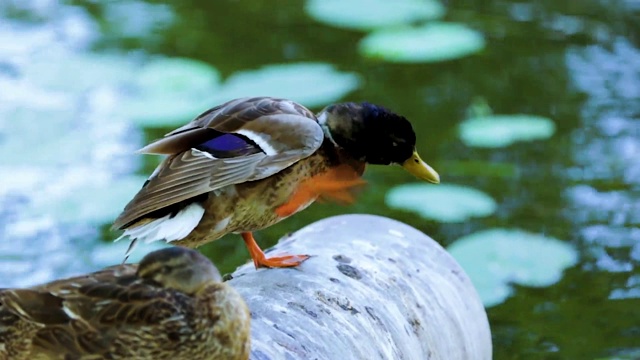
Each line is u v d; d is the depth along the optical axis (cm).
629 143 1323
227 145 784
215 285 599
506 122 1348
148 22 1578
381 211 1184
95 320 585
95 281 595
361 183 870
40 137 1302
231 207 786
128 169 1246
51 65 1459
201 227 783
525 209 1204
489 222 1175
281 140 798
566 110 1388
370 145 857
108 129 1315
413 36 1527
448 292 802
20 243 1130
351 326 713
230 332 596
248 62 1467
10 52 1494
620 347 1014
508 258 1119
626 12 1605
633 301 1073
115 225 732
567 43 1532
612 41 1532
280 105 828
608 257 1136
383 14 1588
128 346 587
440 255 827
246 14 1600
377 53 1484
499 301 1062
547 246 1141
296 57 1480
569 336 1028
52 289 592
